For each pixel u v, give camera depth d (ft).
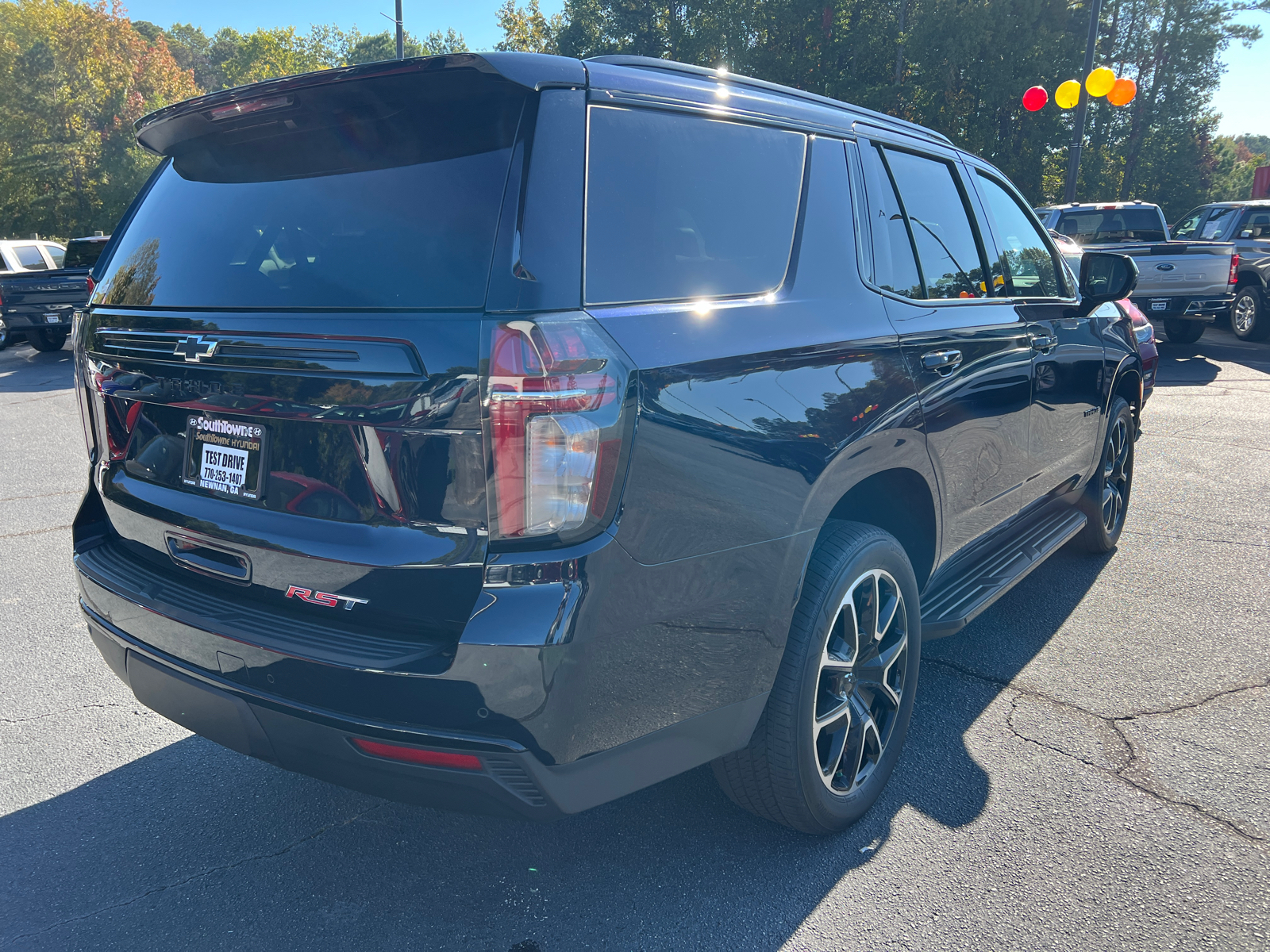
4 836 8.02
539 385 5.12
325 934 6.82
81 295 47.55
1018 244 11.62
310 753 5.95
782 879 7.38
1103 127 112.78
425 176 5.87
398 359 5.35
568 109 5.85
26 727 9.93
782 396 6.59
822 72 109.50
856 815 7.95
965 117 101.14
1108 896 7.11
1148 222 45.68
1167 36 119.44
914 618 8.47
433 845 7.89
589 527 5.33
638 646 5.70
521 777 5.51
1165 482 19.53
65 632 12.46
